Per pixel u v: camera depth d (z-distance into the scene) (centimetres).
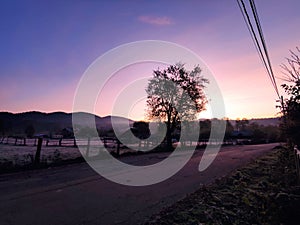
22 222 423
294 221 409
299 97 709
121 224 418
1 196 595
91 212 480
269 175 898
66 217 451
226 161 1467
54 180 810
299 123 724
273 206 452
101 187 707
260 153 2112
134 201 560
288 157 1088
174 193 641
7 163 1029
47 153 1683
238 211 481
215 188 688
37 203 538
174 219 436
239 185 714
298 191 532
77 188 691
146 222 425
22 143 2820
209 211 477
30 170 1031
